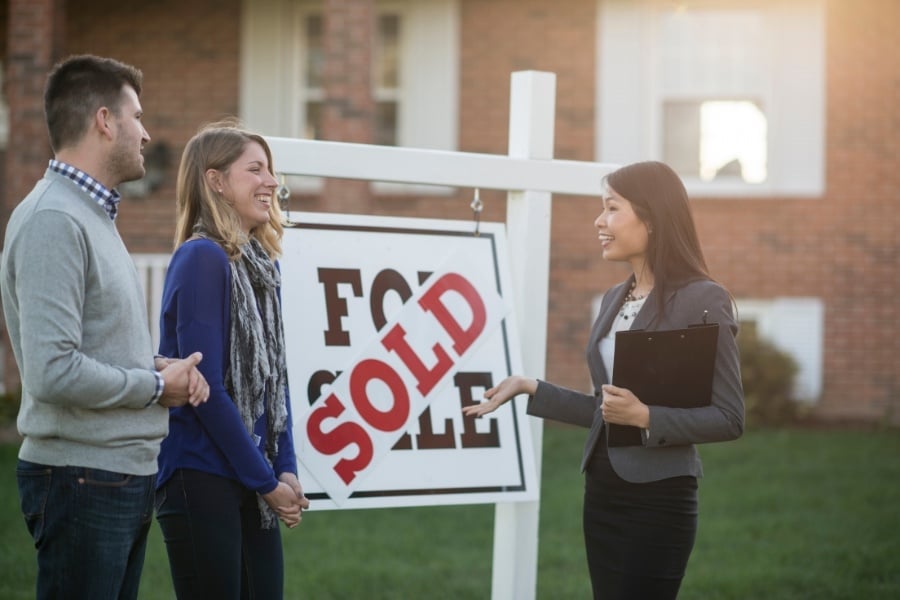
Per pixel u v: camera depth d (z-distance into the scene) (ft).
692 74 71.77
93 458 18.90
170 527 20.97
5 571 36.86
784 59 70.90
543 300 28.58
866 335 70.23
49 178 19.24
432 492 26.35
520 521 28.14
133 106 19.84
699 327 21.47
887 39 70.08
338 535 43.98
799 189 70.79
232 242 21.35
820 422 68.64
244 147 21.99
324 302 25.82
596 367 23.29
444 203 72.38
